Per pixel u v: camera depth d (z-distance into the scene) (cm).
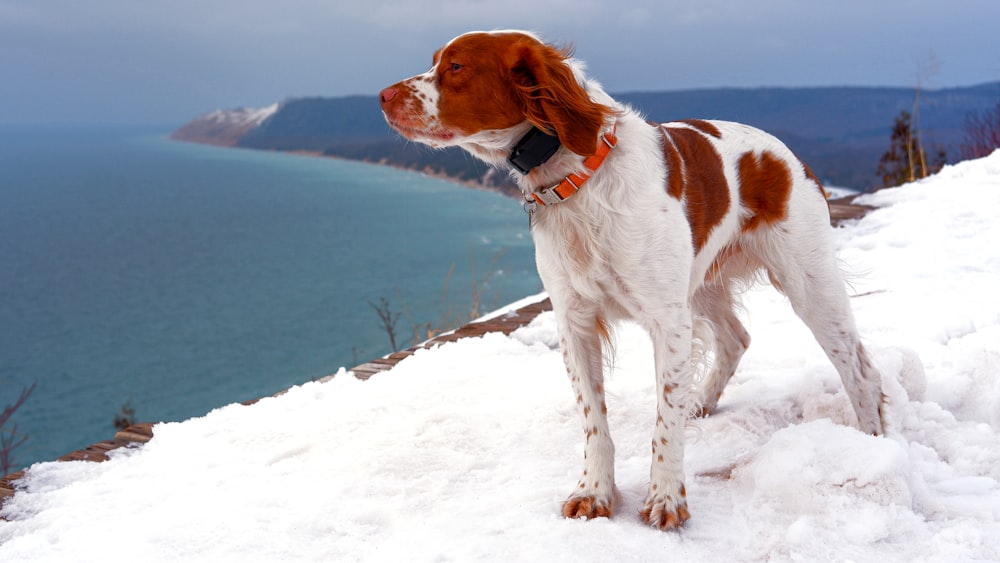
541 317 518
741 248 321
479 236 6500
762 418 339
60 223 10794
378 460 319
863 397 320
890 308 473
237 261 7406
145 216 11088
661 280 263
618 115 271
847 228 711
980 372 361
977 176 854
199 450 349
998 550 231
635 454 323
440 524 264
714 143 299
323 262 6694
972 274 534
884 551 234
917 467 279
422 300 4516
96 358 4278
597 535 250
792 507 256
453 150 312
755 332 461
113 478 326
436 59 280
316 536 263
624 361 433
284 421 376
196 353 4222
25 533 281
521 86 261
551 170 264
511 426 350
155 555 250
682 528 258
